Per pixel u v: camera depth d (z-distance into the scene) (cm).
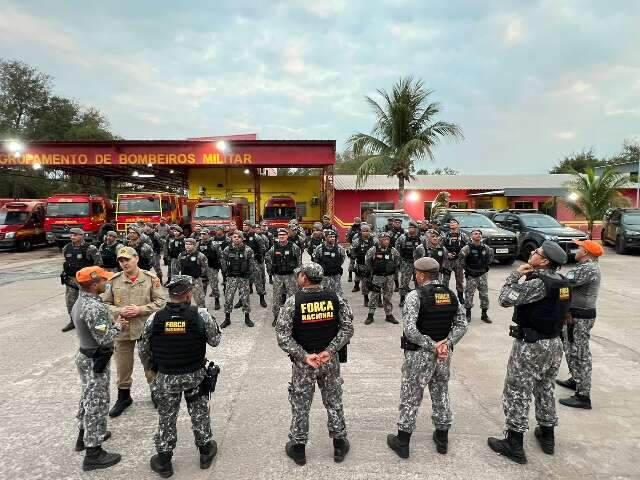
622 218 1661
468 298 735
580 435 369
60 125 4641
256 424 391
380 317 779
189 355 310
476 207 2598
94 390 328
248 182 2370
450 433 373
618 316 757
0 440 369
